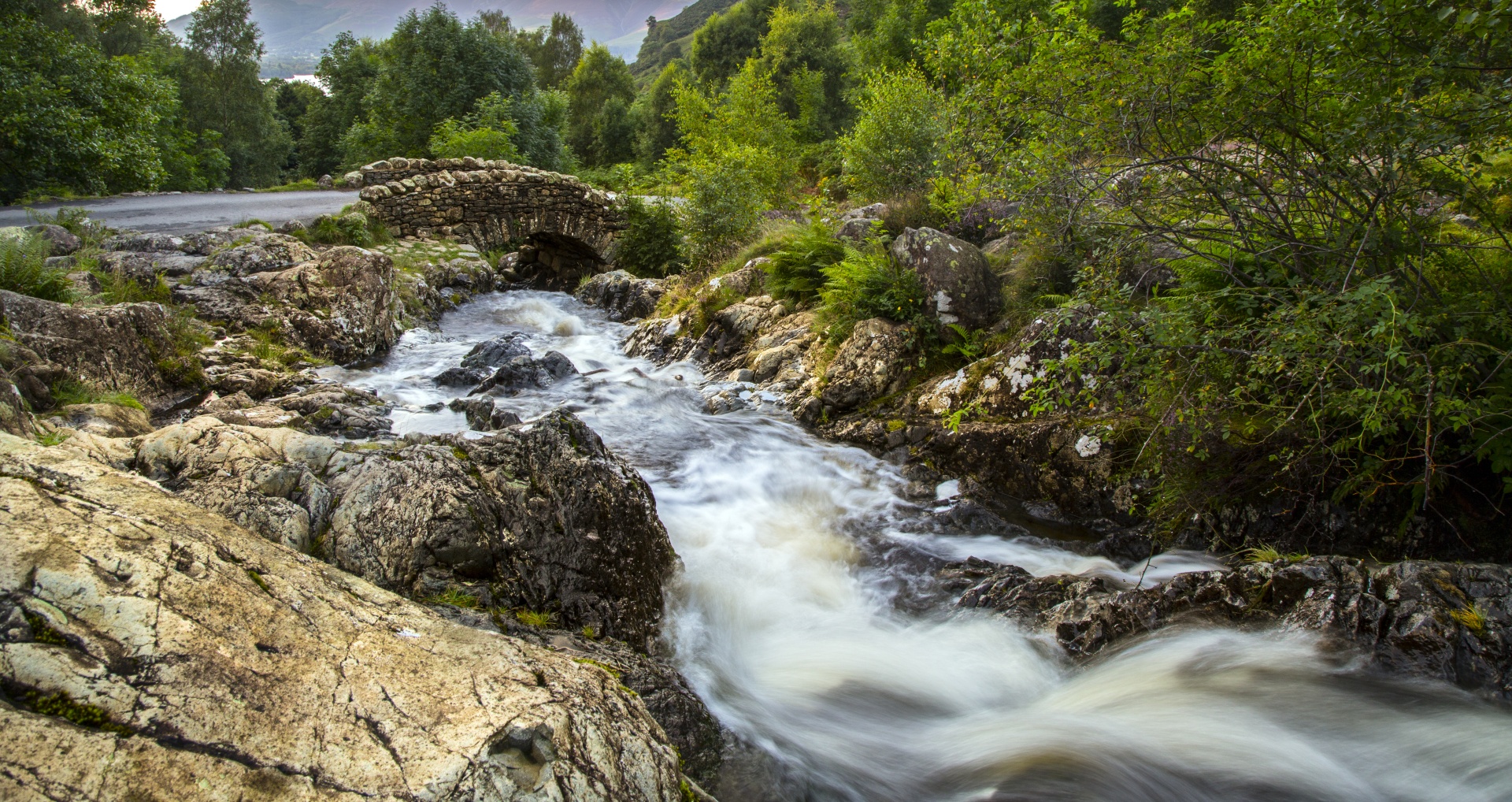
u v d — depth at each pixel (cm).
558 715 243
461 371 998
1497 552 520
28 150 2023
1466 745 379
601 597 427
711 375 1070
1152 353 537
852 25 4372
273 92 5912
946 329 862
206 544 266
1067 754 392
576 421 473
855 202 1619
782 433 850
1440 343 494
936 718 430
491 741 224
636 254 2031
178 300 1005
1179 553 604
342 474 391
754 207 1602
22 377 542
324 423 709
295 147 5781
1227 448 575
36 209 1647
